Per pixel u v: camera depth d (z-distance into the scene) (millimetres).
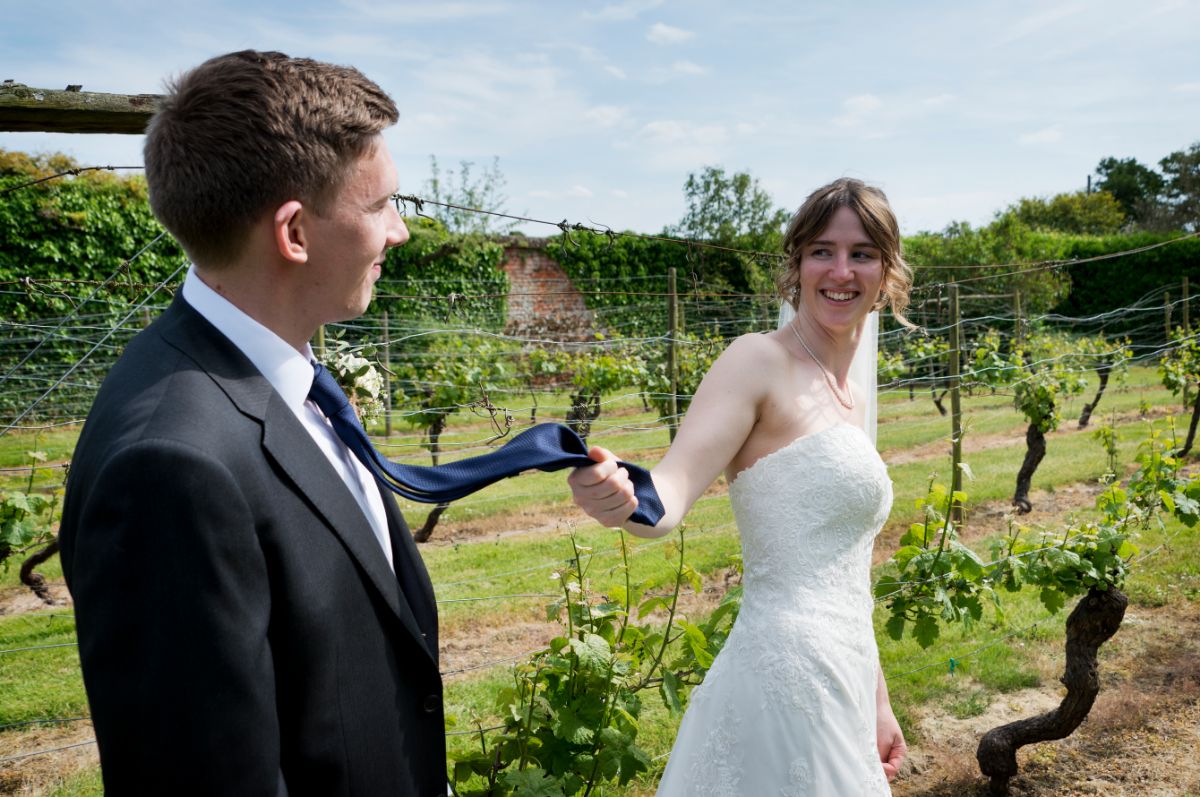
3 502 4918
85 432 923
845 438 1715
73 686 4152
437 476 1143
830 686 1658
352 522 1006
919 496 7488
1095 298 19812
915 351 12203
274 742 852
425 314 14898
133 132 2586
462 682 4090
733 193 18094
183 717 780
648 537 1373
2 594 5605
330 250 994
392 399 8477
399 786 1044
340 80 984
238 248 961
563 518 7273
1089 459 9070
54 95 2381
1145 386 13648
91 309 11836
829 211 1736
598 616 2301
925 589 3045
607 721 2230
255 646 835
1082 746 3488
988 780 3258
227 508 833
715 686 1740
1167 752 3402
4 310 11578
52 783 3309
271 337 1015
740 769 1653
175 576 791
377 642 1026
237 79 917
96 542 792
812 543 1693
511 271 16672
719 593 5062
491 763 2143
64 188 11891
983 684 4031
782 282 1874
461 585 5512
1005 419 12000
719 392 1617
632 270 17500
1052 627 4621
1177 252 18797
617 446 9367
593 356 9930
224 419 901
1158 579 5266
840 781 1636
